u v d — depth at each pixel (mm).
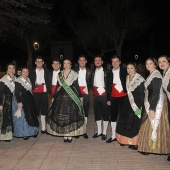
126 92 6441
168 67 5535
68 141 6758
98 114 7199
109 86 6742
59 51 30188
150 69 5742
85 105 7141
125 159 5613
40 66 7426
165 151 5523
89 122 8992
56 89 6738
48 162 5477
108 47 29797
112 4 26734
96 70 7047
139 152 5988
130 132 6121
